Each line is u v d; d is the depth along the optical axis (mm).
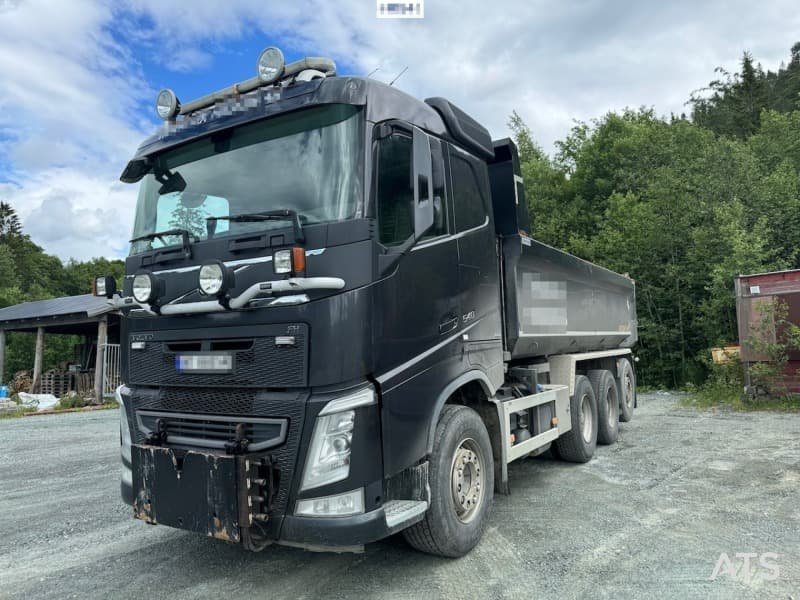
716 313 14898
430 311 3781
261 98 3682
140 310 3877
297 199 3436
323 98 3467
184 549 4328
